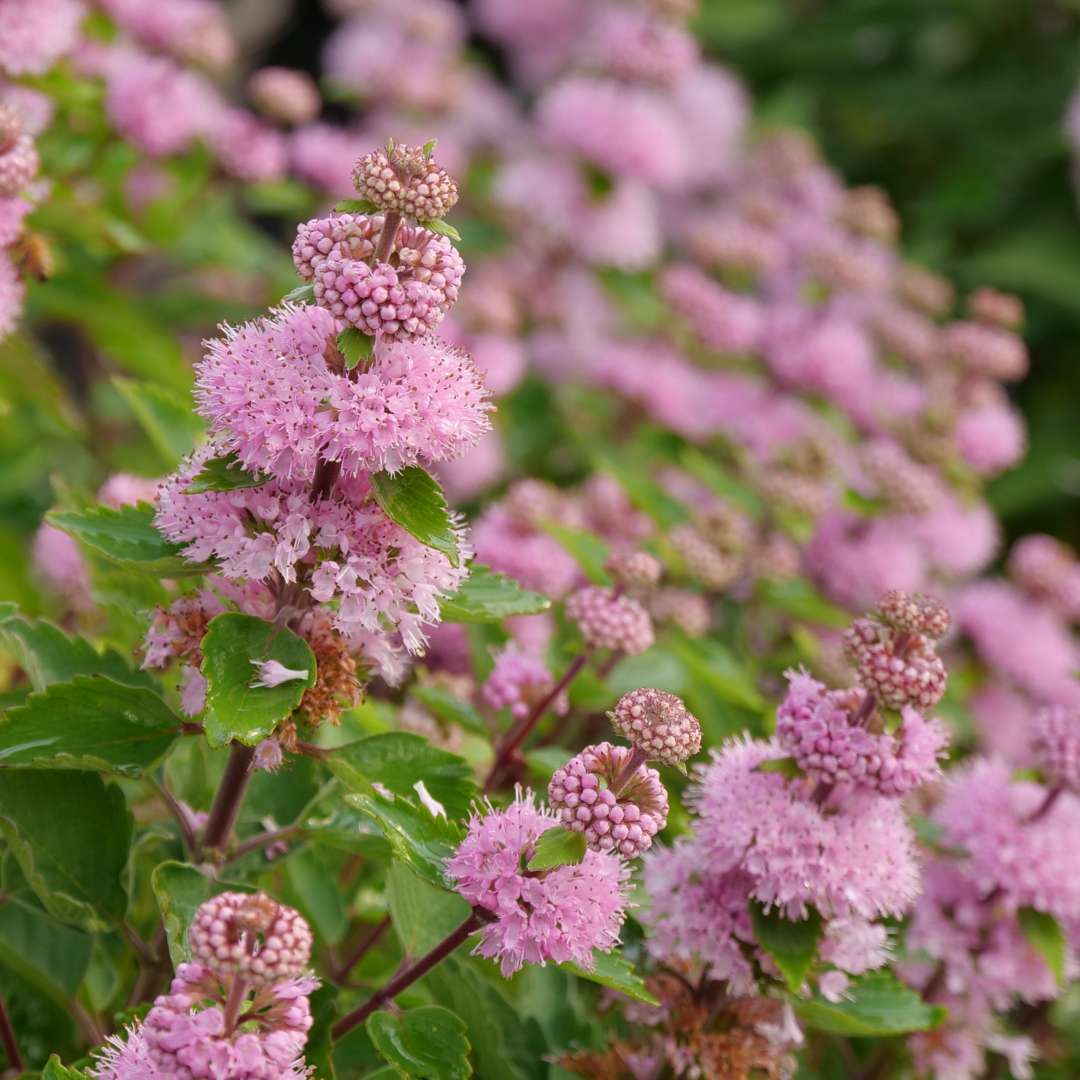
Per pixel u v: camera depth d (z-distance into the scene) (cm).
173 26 881
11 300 536
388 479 374
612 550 657
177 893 405
